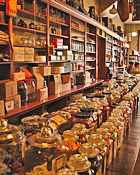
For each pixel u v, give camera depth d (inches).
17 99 164.1
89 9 348.5
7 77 165.0
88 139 67.7
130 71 636.7
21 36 192.5
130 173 67.4
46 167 48.5
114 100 136.3
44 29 215.8
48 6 215.0
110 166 70.9
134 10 359.6
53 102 211.0
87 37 350.0
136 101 181.3
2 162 43.1
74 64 288.8
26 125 61.1
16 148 46.0
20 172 45.4
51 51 224.4
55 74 229.3
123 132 97.7
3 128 48.7
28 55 185.5
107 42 446.0
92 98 132.3
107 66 429.1
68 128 73.9
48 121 66.6
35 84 191.3
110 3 375.2
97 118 90.1
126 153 83.4
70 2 268.5
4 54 161.9
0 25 162.4
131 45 690.8
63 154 52.8
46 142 51.3
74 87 277.4
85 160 52.6
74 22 286.8
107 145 68.1
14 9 162.9
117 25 585.3
